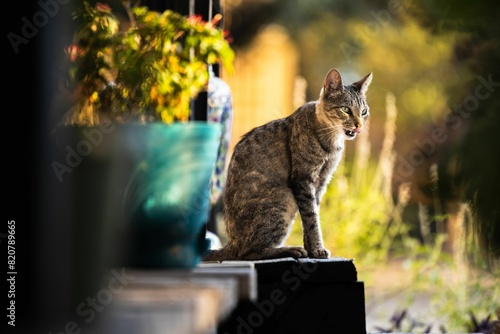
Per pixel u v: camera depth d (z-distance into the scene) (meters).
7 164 2.11
